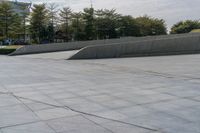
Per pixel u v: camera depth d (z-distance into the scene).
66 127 4.50
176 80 8.68
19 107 5.76
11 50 28.34
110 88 7.67
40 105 5.91
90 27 54.62
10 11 50.06
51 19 55.06
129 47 18.48
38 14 52.50
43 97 6.68
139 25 67.81
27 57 21.89
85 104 5.95
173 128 4.39
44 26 54.06
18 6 60.75
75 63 15.39
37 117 5.05
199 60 14.43
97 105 5.85
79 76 10.21
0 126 4.59
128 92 7.08
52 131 4.33
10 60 18.64
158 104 5.84
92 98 6.50
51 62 16.41
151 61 14.94
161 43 18.73
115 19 60.44
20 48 26.88
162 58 16.42
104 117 5.01
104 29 58.03
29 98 6.58
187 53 18.92
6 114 5.25
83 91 7.34
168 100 6.17
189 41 19.00
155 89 7.39
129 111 5.37
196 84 7.95
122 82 8.62
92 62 15.70
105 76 10.05
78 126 4.54
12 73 11.31
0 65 14.83
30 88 7.88
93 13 55.88
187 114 5.12
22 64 15.35
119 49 18.52
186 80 8.62
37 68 13.21
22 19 53.03
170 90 7.21
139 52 18.58
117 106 5.75
